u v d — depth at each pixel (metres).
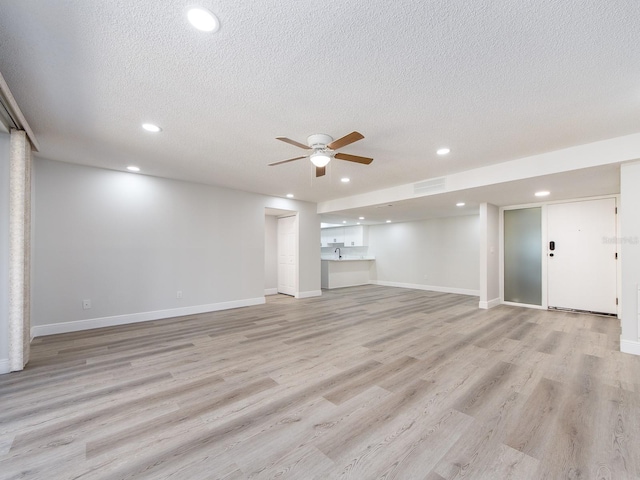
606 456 1.56
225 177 4.55
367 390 2.30
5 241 2.59
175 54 1.70
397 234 8.93
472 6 1.35
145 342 3.45
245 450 1.62
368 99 2.20
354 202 6.00
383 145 3.11
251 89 2.07
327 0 1.32
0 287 2.58
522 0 1.31
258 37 1.55
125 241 4.30
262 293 5.95
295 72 1.88
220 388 2.33
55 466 1.49
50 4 1.34
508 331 3.92
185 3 1.34
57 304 3.78
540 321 4.45
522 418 1.91
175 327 4.12
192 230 4.96
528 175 3.49
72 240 3.88
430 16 1.41
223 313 5.04
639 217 2.92
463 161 3.66
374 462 1.53
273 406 2.07
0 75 1.79
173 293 4.76
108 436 1.73
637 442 1.67
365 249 9.89
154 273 4.57
